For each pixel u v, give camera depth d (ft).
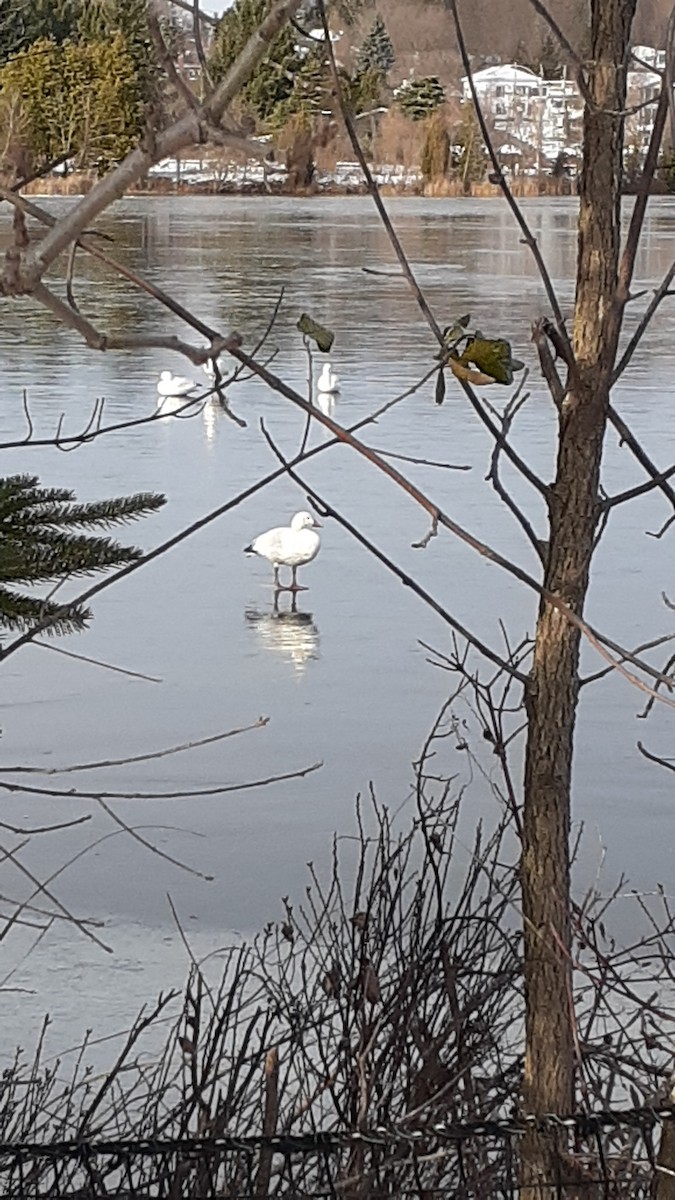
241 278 140.67
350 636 44.16
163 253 157.79
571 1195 8.78
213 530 56.39
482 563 52.11
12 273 6.43
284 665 41.37
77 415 78.38
